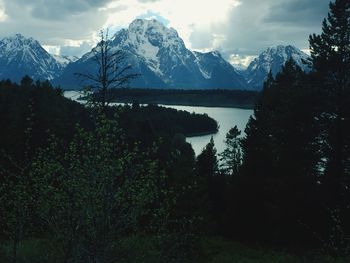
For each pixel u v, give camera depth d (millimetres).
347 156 34375
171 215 18844
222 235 34656
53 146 10180
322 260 21484
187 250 15023
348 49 36312
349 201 32281
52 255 10352
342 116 34969
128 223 9648
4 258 13211
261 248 30641
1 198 10141
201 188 22125
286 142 36156
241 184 34812
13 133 37125
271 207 32594
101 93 19984
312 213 33031
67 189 9453
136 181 9758
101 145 9641
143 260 10539
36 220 10195
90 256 9312
